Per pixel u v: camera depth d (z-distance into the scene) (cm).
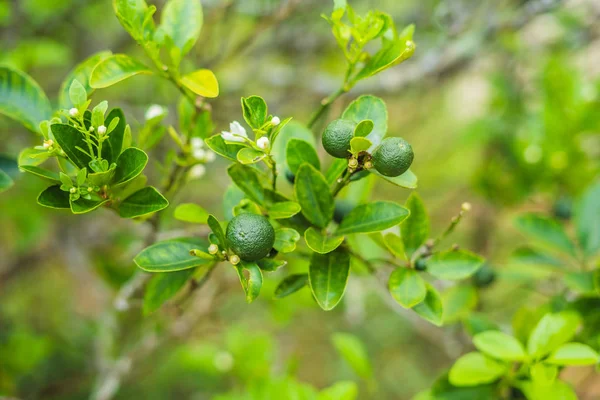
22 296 139
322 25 131
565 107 90
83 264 115
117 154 58
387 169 55
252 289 54
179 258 58
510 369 67
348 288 97
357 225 59
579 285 68
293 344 151
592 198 76
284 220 60
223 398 78
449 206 141
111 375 84
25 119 62
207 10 100
